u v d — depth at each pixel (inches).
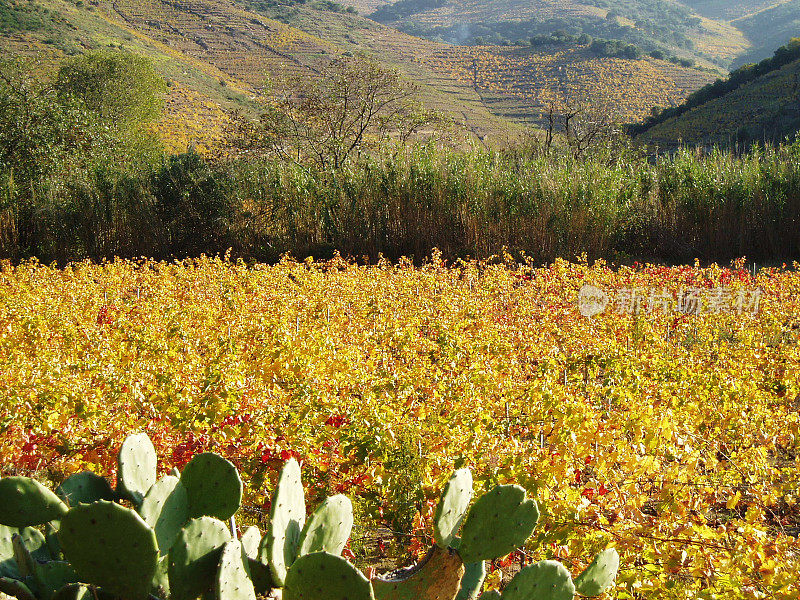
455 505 96.1
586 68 3604.8
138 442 95.1
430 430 213.0
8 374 255.1
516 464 170.4
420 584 95.8
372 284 487.8
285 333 327.3
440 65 3922.2
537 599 93.3
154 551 78.5
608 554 105.4
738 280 456.1
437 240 671.8
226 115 2380.7
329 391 245.3
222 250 732.7
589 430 189.2
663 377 284.0
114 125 1231.5
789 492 200.4
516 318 411.5
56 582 85.4
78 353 329.7
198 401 228.5
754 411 234.5
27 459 200.5
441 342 339.0
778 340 361.4
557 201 633.6
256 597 85.9
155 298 467.5
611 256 639.8
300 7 4788.4
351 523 97.4
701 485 182.7
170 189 733.3
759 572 140.2
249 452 201.0
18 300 445.4
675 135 1616.6
